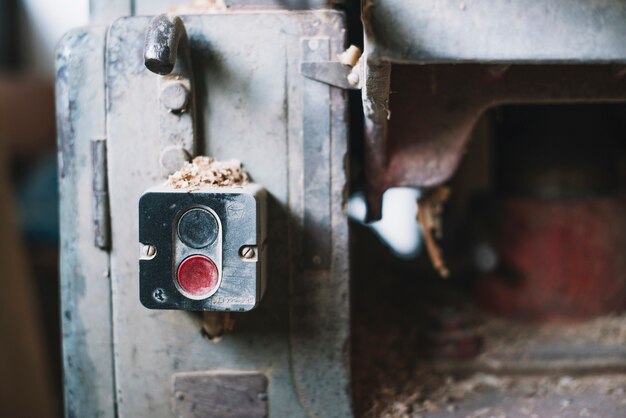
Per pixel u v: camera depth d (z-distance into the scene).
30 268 1.71
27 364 1.50
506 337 0.88
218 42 0.67
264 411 0.69
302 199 0.68
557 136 0.90
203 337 0.69
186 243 0.62
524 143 0.91
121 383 0.70
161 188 0.63
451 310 0.88
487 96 0.70
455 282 1.02
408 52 0.58
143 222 0.62
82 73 0.68
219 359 0.69
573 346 0.86
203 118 0.68
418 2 0.58
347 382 0.69
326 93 0.67
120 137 0.68
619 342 0.87
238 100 0.68
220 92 0.68
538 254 0.91
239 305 0.62
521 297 0.92
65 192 0.70
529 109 0.90
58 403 1.69
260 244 0.63
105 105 0.68
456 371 0.82
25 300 1.53
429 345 0.84
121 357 0.70
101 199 0.69
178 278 0.62
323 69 0.67
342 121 0.67
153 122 0.68
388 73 0.60
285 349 0.69
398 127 0.71
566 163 0.90
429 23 0.58
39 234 1.80
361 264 1.04
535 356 0.83
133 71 0.68
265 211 0.67
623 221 0.91
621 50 0.59
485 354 0.84
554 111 0.90
